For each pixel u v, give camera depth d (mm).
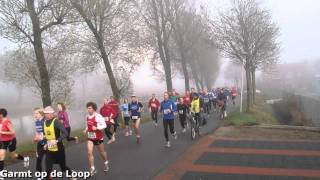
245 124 19109
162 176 9711
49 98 16734
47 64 20875
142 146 14148
